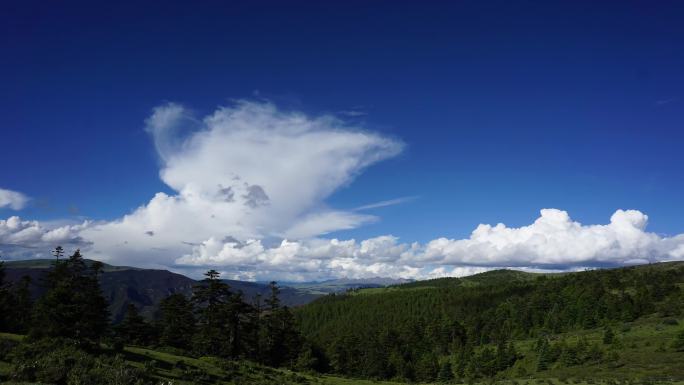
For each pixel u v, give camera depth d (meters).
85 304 49.34
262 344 92.12
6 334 46.94
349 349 131.88
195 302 78.31
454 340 179.38
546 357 121.81
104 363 38.16
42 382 30.92
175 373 44.72
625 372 89.31
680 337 102.31
